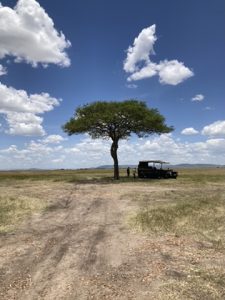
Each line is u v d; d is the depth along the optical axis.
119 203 19.67
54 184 35.25
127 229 12.54
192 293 6.67
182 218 14.12
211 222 13.30
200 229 12.25
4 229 12.52
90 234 11.83
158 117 43.75
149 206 17.95
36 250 9.82
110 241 10.83
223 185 32.50
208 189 28.09
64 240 10.99
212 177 46.91
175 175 45.69
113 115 41.72
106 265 8.45
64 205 19.05
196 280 7.36
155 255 9.27
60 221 14.30
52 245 10.37
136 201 20.42
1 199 20.45
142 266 8.35
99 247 10.12
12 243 10.60
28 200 20.16
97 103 44.62
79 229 12.68
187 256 9.16
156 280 7.38
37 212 16.50
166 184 34.09
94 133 45.16
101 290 6.85
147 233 11.77
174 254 9.35
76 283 7.25
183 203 18.48
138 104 44.28
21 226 13.16
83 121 42.94
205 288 6.92
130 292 6.74
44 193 25.27
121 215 15.59
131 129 44.62
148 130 44.81
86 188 29.84
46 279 7.50
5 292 6.79
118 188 29.62
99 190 27.72
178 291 6.76
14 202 19.05
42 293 6.73
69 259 8.95
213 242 10.59
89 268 8.23
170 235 11.48
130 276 7.65
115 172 44.88
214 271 7.96
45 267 8.30
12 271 8.02
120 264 8.52
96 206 18.64
